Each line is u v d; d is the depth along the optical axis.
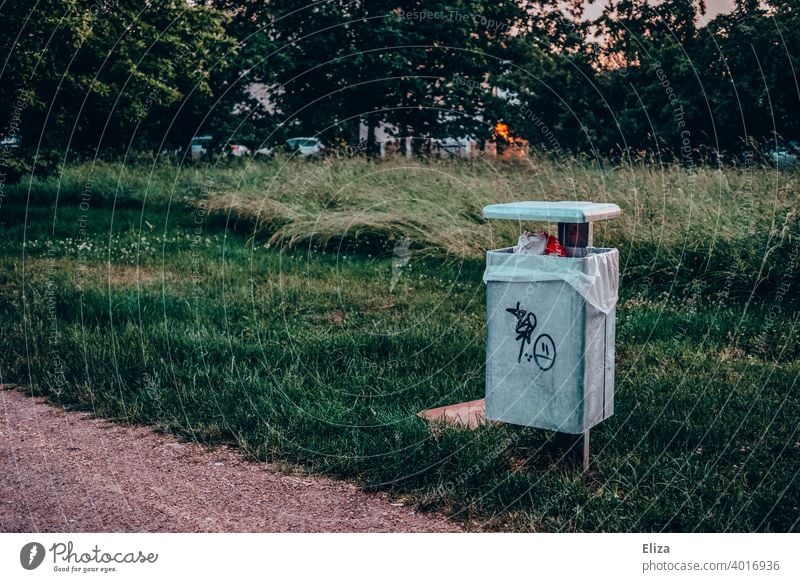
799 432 4.60
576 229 4.35
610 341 4.26
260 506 4.02
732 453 4.37
